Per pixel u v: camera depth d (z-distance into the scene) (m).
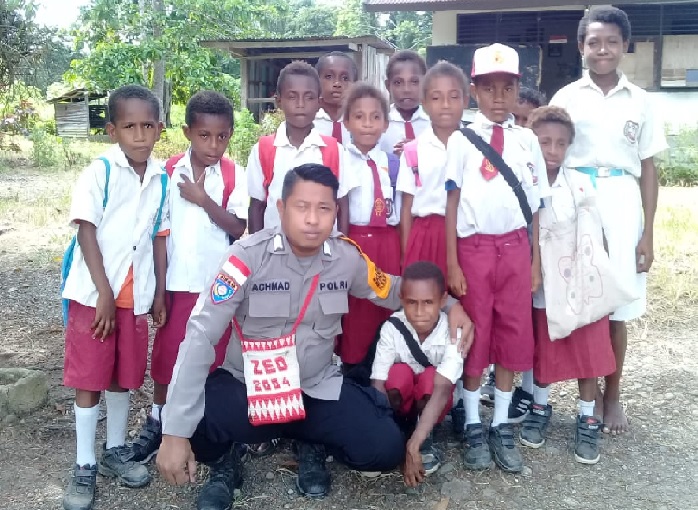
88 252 2.83
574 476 3.12
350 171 3.54
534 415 3.46
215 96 3.22
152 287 3.04
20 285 6.04
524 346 3.20
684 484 3.06
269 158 3.49
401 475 3.10
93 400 2.91
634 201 3.50
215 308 2.62
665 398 3.91
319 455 3.05
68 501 2.81
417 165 3.44
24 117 15.97
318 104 3.57
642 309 3.60
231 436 2.82
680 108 12.23
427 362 3.17
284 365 2.74
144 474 3.01
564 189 3.34
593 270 3.24
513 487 3.03
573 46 14.26
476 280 3.16
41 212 8.95
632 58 12.37
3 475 3.07
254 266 2.71
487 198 3.12
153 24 19.47
